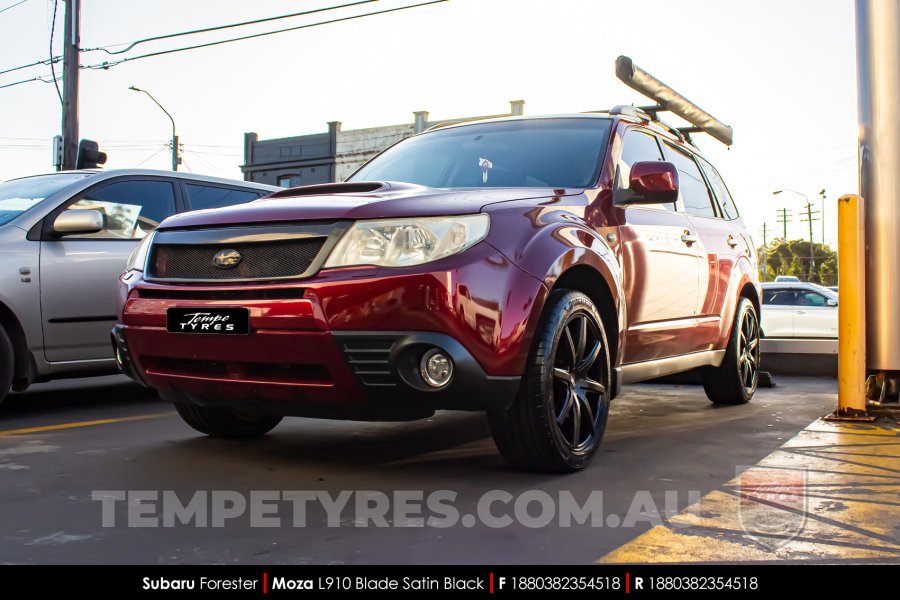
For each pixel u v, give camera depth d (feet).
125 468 11.16
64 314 16.34
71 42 54.19
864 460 11.80
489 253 9.64
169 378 10.78
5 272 15.51
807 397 19.95
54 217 16.56
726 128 20.51
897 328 16.43
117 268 17.25
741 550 7.69
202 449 12.49
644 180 12.21
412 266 9.34
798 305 41.32
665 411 17.25
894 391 16.85
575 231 10.98
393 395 9.47
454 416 15.85
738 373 17.83
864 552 7.63
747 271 18.21
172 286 10.51
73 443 13.02
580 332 11.00
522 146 13.66
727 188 19.49
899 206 16.34
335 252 9.55
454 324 9.28
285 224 9.97
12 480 10.44
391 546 7.83
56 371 16.38
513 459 10.61
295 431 14.08
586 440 11.18
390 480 10.44
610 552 7.64
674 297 14.37
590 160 13.01
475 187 12.30
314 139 121.70
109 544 7.89
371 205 9.79
